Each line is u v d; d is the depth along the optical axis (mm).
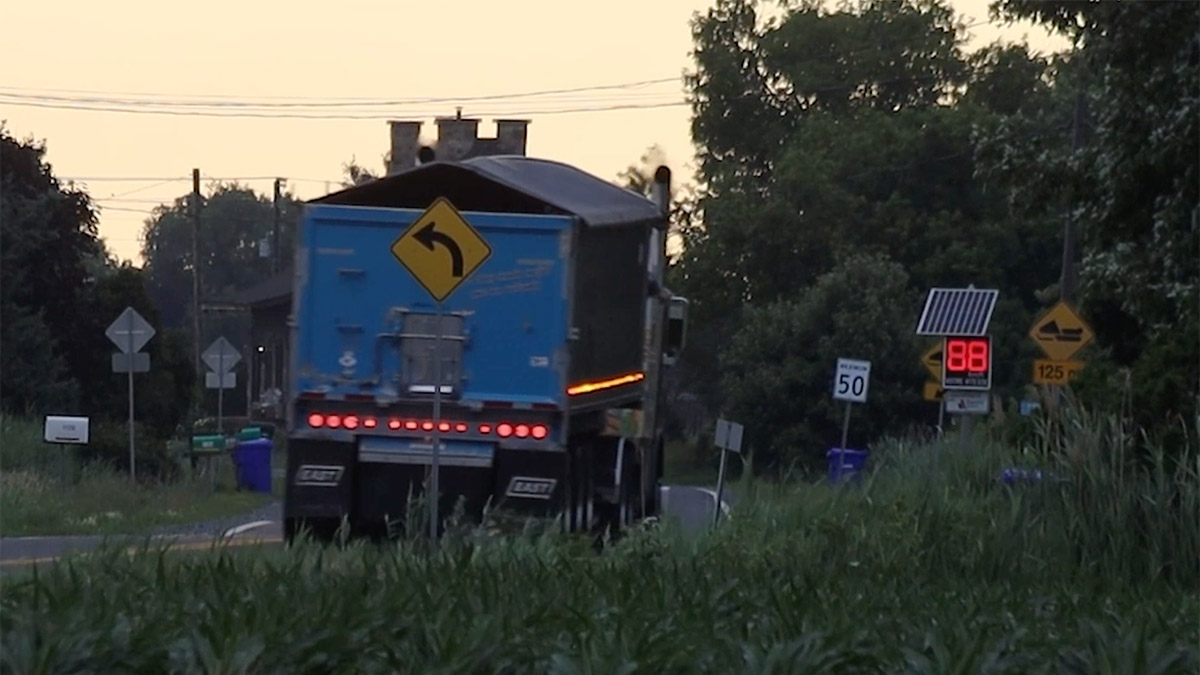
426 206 69375
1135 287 84625
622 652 29469
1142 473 60562
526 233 66500
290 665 29938
